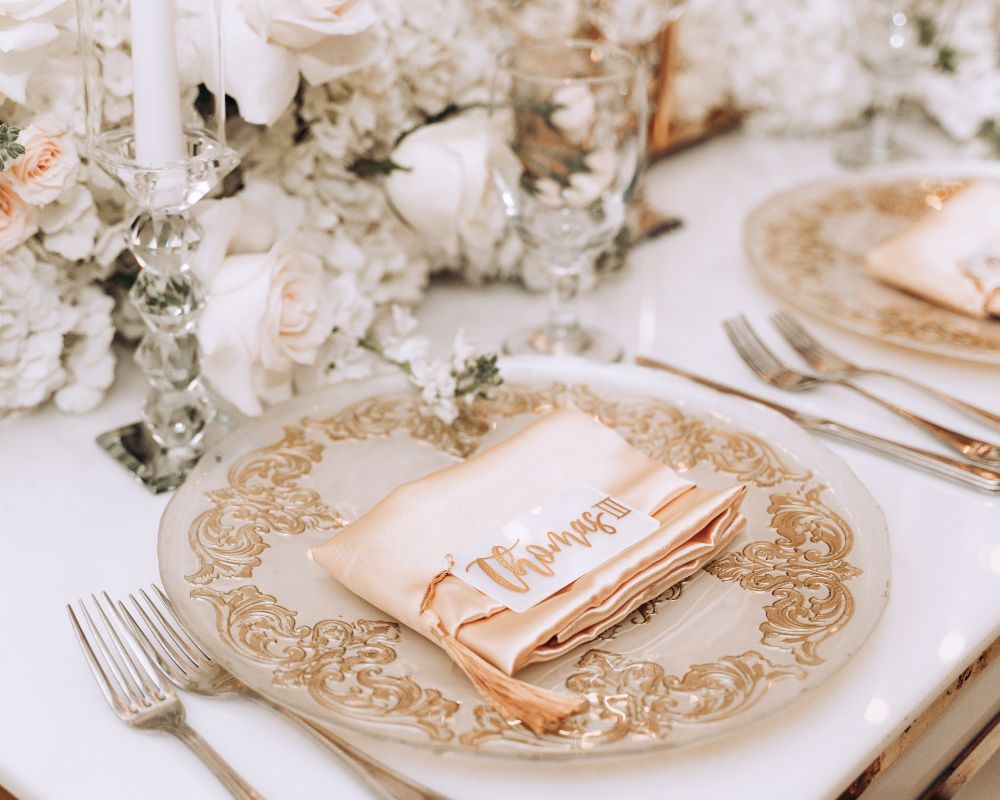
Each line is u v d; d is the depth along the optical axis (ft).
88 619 2.51
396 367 3.17
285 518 2.68
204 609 2.48
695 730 2.29
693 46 4.18
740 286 3.63
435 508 2.57
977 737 2.70
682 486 2.60
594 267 3.64
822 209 3.75
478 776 2.34
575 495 2.59
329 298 3.04
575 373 3.05
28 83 2.85
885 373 3.20
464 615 2.38
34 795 2.33
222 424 3.08
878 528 2.64
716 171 4.23
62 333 2.97
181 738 2.38
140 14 2.56
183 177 2.66
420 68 3.28
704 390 2.97
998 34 4.19
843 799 2.37
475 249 3.47
